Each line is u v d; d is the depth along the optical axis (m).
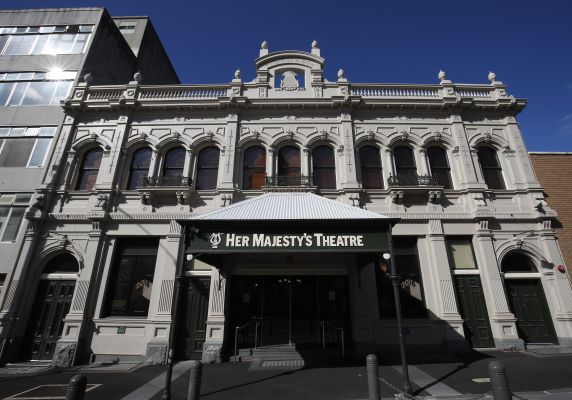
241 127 13.98
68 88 15.24
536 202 12.45
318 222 8.07
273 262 11.80
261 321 11.42
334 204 9.80
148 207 12.61
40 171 13.55
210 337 10.66
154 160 13.47
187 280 11.60
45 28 16.69
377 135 13.80
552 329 11.26
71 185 13.27
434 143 13.81
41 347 11.01
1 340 10.57
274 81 15.11
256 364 9.76
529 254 12.02
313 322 11.41
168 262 11.70
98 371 9.43
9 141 14.16
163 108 14.18
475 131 13.88
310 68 15.23
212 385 7.63
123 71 19.03
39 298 11.66
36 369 9.88
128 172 13.55
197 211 12.46
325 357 10.48
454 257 12.08
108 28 17.59
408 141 13.83
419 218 12.23
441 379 7.76
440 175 13.48
